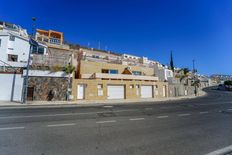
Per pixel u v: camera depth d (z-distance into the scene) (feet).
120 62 125.39
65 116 37.01
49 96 77.00
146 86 113.09
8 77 73.82
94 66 103.71
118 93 99.09
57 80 79.15
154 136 22.77
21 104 60.54
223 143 20.25
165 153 16.87
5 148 17.44
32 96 74.64
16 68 77.92
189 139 21.75
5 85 73.26
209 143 20.20
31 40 73.82
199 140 21.34
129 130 25.70
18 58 100.68
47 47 115.65
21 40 102.89
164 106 61.87
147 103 75.51
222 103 75.36
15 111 44.11
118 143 19.58
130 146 18.67
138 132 24.63
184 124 30.86
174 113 44.60
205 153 17.03
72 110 47.50
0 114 38.75
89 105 63.77
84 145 18.67
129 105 65.36
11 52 99.25
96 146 18.44
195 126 29.35
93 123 30.17
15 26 146.30
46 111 44.68
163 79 144.77
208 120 35.17
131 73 113.29
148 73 132.98
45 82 77.10
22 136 21.61
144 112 45.55
